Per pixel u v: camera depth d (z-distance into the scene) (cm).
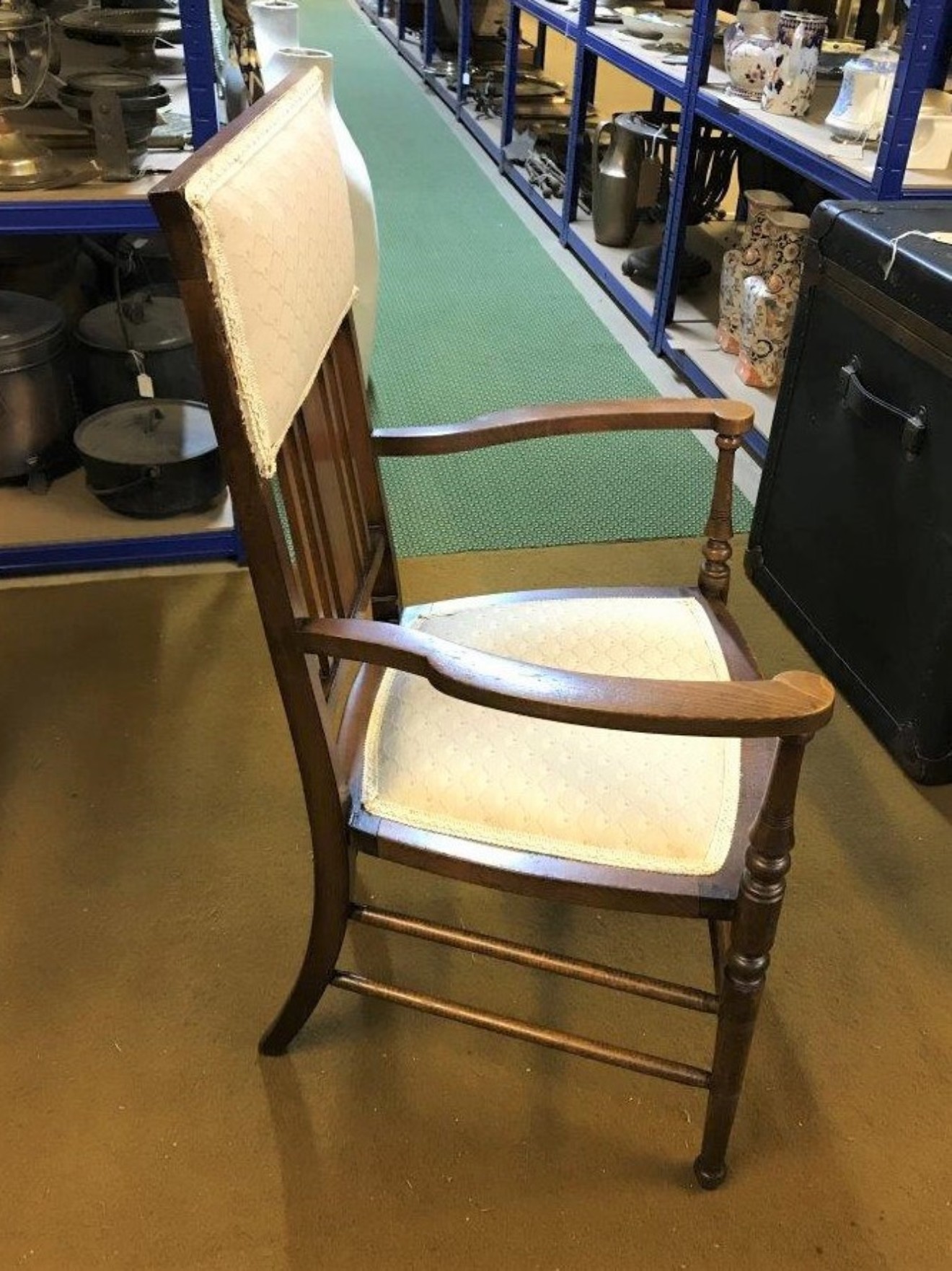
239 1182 113
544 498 229
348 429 117
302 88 100
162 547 198
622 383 277
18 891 142
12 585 196
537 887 96
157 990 131
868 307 158
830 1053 126
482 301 323
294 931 138
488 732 106
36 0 207
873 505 164
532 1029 110
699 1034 128
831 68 249
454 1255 107
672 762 103
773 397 258
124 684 175
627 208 340
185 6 158
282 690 95
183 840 149
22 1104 119
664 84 275
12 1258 106
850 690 175
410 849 99
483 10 543
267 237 83
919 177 184
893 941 139
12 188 157
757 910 93
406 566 204
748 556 205
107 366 208
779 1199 113
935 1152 117
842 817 156
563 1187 113
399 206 396
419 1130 118
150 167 171
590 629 120
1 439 197
